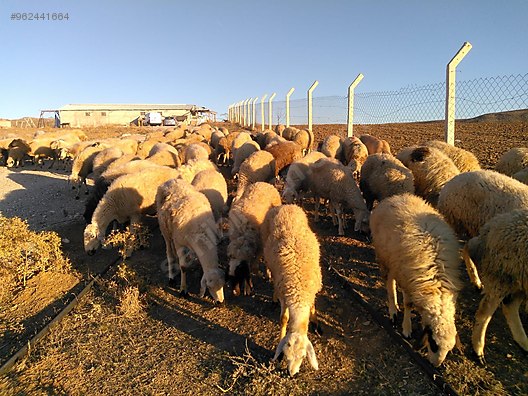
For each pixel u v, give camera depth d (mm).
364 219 7508
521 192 4879
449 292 3910
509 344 4195
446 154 7609
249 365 4082
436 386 3709
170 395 3785
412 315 4832
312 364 3834
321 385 3830
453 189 5488
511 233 3816
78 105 66875
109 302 5562
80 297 5668
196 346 4531
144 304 5465
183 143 16172
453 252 4117
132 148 14586
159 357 4355
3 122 62188
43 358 4375
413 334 4438
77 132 21906
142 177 7555
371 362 4105
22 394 3838
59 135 19969
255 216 6016
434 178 6934
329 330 4723
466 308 4871
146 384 3938
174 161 11023
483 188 5121
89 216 8242
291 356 3828
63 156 16906
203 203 6023
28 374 4141
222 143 16922
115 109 63688
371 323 4766
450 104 7711
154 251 7391
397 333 4434
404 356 4152
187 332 4824
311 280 4352
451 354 4105
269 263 4859
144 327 4969
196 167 9609
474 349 4055
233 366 4148
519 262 3715
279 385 3807
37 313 5414
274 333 4711
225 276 5617
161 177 7762
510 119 34594
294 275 4336
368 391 3721
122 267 6449
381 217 4789
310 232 5000
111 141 15664
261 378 3896
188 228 5578
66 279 6359
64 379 4047
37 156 18656
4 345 4719
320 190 8023
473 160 7586
